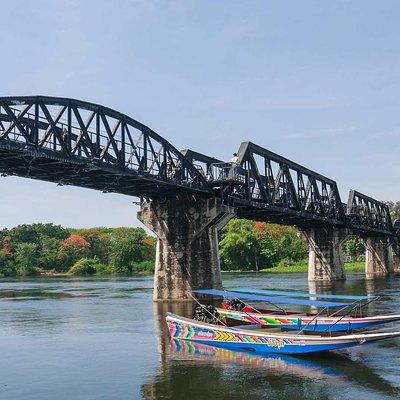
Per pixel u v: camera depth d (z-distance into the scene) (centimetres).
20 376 2133
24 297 6347
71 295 6600
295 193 6606
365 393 1820
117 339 2959
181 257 5178
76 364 2327
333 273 8594
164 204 5294
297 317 2888
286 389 1875
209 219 5078
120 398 1805
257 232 16388
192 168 4928
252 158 5700
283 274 12888
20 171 3944
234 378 2030
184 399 1775
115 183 4444
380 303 4522
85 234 17350
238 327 2845
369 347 2598
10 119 3309
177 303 5000
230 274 13188
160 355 2477
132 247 16038
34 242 16900
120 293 6850
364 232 10262
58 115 3616
